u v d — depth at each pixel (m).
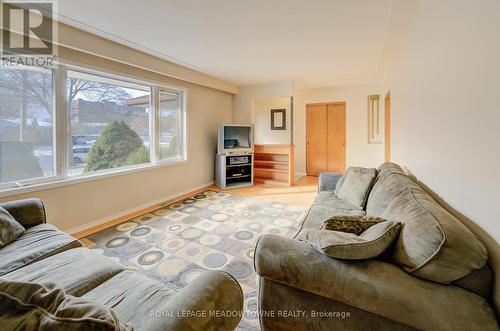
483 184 0.99
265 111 6.11
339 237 1.15
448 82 1.36
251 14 2.25
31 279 1.17
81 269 1.26
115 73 3.11
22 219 1.76
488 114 0.94
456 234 0.95
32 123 2.48
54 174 2.65
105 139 3.19
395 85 3.31
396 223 1.15
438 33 1.52
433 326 0.88
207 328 0.78
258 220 3.12
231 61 3.69
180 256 2.21
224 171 4.79
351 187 2.55
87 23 2.43
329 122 6.00
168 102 4.11
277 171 5.54
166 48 3.14
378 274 1.01
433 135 1.61
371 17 2.30
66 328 0.49
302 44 3.00
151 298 1.06
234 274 1.94
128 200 3.39
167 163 4.00
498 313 0.86
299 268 1.12
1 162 2.30
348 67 4.05
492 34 0.91
